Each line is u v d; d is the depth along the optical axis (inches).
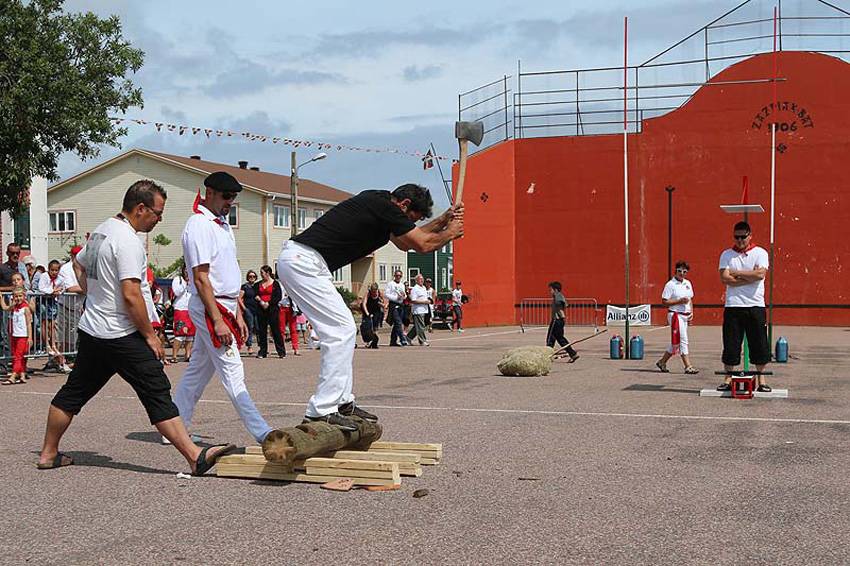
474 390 471.8
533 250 1314.0
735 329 441.4
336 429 250.2
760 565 171.8
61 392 264.2
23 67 697.0
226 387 272.7
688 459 274.7
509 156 1323.8
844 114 1197.7
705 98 1249.4
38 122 718.5
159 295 898.1
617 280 1277.1
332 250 259.6
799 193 1212.5
